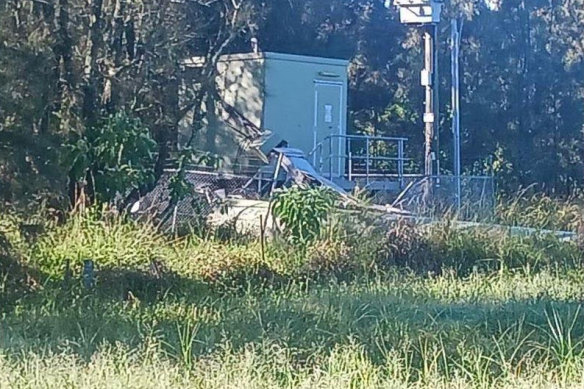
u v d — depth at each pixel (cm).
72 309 1498
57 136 1833
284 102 3703
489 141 5275
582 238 2248
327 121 3803
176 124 2656
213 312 1492
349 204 2297
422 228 2155
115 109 2467
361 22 5397
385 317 1380
